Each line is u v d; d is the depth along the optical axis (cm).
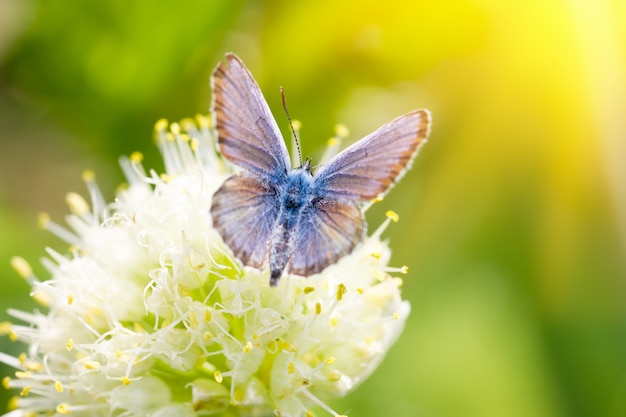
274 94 34
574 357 32
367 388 33
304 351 28
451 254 33
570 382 32
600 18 32
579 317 32
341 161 28
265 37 34
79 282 29
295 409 28
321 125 34
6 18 35
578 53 32
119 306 29
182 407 28
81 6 34
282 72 34
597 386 32
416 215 33
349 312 29
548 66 33
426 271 33
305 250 27
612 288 33
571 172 33
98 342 29
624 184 33
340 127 30
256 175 28
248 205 27
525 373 32
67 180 36
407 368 33
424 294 33
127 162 34
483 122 33
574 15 32
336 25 33
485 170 33
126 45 35
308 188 28
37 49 35
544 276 33
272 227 27
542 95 33
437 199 33
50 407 29
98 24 34
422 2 33
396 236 33
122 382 28
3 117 36
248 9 34
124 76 35
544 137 33
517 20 33
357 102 34
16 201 37
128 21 34
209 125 31
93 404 28
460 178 33
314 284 28
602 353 32
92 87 35
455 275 33
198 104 35
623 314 32
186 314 28
